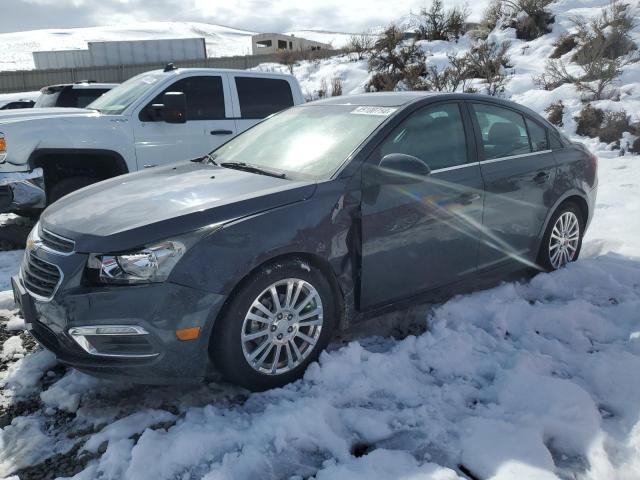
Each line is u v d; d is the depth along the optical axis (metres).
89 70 27.03
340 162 3.39
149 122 6.48
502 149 4.15
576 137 11.02
